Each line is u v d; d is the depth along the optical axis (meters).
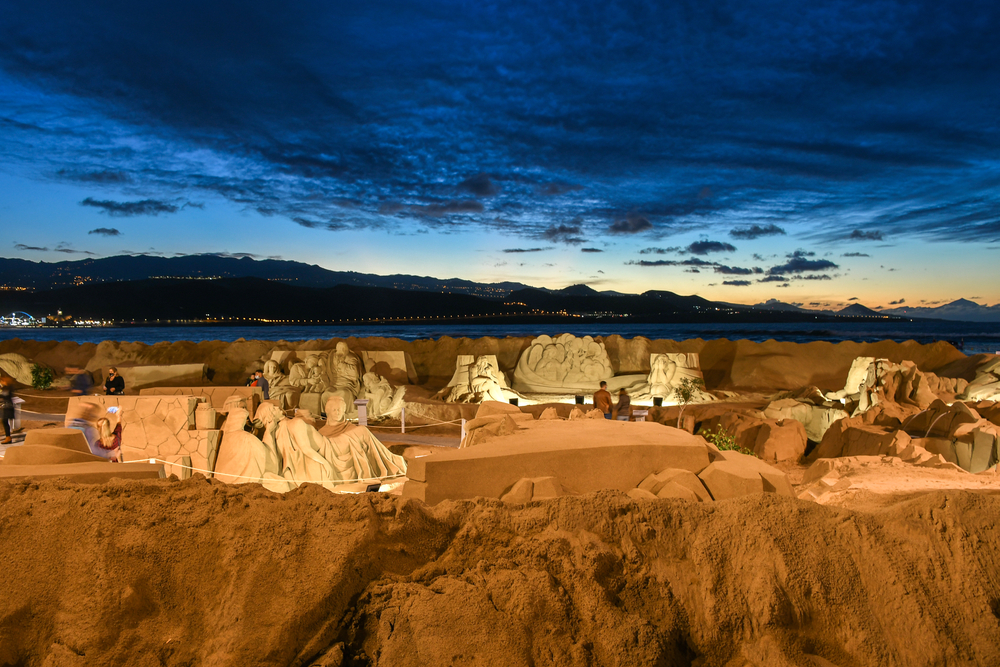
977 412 11.66
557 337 23.08
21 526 3.43
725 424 15.99
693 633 3.13
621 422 6.67
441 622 3.05
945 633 2.96
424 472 4.71
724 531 3.38
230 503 3.48
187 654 3.11
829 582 3.15
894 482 7.21
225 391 12.90
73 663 3.03
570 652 3.02
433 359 26.88
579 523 3.47
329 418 9.48
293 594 3.13
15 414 14.01
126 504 3.44
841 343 26.38
